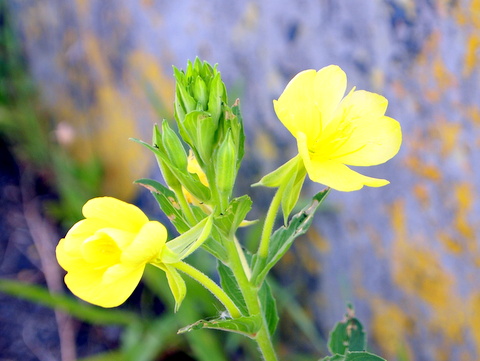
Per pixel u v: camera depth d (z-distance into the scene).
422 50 0.32
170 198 0.23
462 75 0.31
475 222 0.31
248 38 0.40
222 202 0.22
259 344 0.24
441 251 0.33
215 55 0.42
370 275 0.36
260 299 0.26
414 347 0.35
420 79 0.32
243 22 0.40
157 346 0.39
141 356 0.39
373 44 0.34
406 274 0.35
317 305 0.39
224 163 0.22
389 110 0.34
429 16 0.31
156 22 0.45
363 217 0.36
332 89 0.22
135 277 0.21
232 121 0.22
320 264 0.38
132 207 0.21
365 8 0.34
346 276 0.37
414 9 0.32
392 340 0.36
